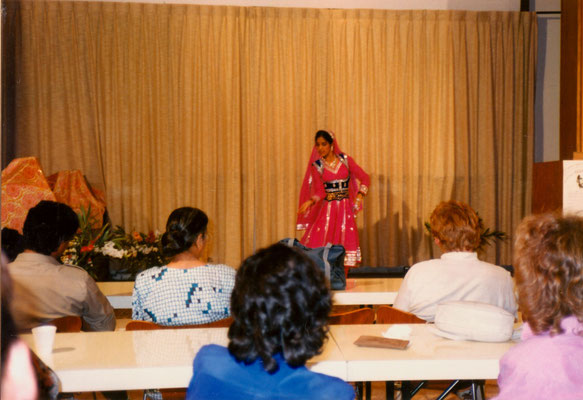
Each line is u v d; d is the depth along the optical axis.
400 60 6.32
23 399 0.94
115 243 4.57
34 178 5.09
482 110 6.40
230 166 6.25
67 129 6.14
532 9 6.55
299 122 6.32
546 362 0.98
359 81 6.31
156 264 4.67
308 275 1.06
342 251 2.96
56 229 2.22
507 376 1.03
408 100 6.34
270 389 1.03
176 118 6.22
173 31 6.15
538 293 1.01
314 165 5.02
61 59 6.09
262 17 6.24
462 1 6.46
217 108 6.24
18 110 6.08
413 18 6.32
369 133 6.33
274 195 6.36
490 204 6.42
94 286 2.28
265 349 1.03
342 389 1.05
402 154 6.37
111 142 6.17
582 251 1.00
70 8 6.05
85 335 1.87
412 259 6.44
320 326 1.06
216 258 6.29
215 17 6.18
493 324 1.80
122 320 3.70
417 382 2.46
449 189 6.38
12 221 4.92
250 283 1.06
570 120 4.82
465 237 2.27
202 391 1.05
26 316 1.00
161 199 6.23
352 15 6.29
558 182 4.17
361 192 4.97
